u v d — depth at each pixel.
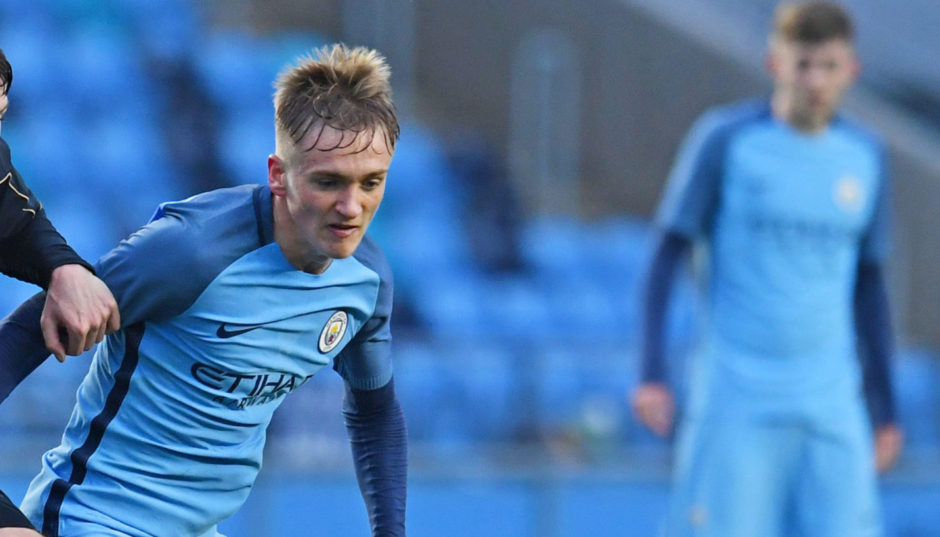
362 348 10.74
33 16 43.44
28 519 9.32
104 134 39.94
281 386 10.25
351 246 9.22
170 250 9.36
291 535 22.55
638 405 18.50
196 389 9.85
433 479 23.38
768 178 17.66
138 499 9.94
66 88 41.00
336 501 22.73
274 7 48.53
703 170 18.02
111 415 9.91
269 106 43.00
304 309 9.92
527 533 23.50
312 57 9.43
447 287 38.50
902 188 43.12
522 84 47.09
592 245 41.97
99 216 36.38
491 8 47.66
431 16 48.56
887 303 18.81
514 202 43.25
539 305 38.72
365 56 9.30
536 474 23.58
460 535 23.38
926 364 36.44
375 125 9.02
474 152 44.41
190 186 39.28
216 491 10.34
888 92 51.06
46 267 9.23
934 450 29.12
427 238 40.12
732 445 17.69
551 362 28.38
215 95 42.69
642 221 46.31
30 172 37.94
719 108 46.06
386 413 11.27
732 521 17.69
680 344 27.08
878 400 19.00
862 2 53.94
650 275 18.47
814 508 17.70
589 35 47.22
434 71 48.59
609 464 24.61
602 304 39.66
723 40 46.53
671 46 46.47
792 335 17.56
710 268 18.28
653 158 46.53
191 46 44.97
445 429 27.17
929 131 49.22
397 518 11.22
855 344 20.06
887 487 24.52
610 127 47.12
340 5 49.00
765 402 17.55
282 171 9.35
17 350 9.33
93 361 10.23
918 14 54.00
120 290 9.34
